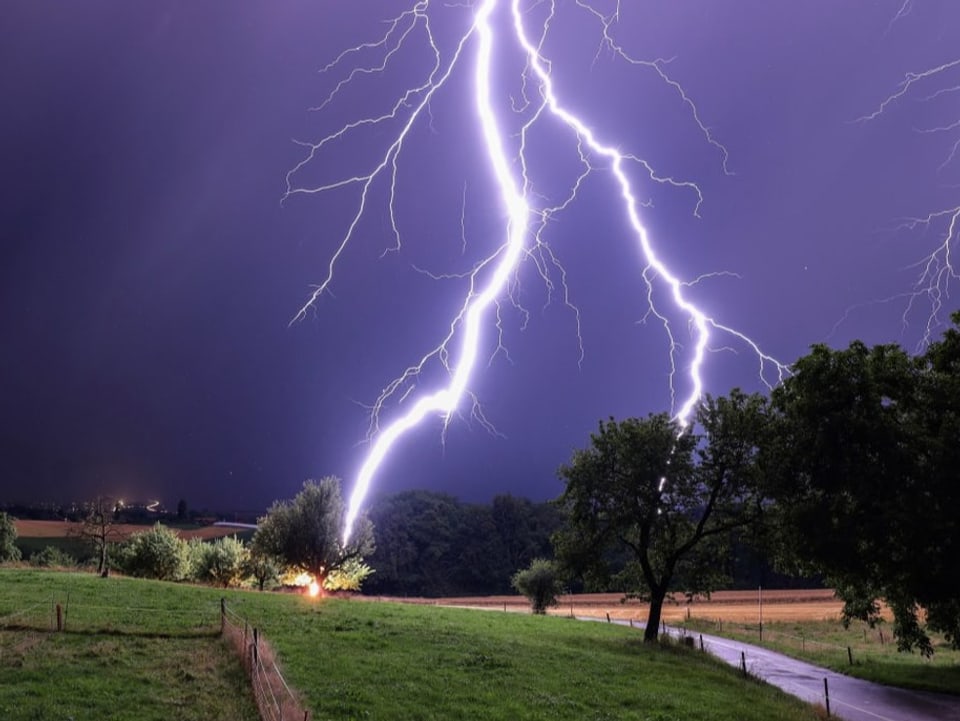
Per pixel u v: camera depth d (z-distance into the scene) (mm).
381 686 18219
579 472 35312
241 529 112500
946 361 23766
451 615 37219
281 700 15477
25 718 13953
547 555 102938
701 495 33938
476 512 104000
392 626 27781
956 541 21000
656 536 35250
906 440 22234
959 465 21141
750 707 20641
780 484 25344
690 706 19672
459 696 18109
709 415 33844
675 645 32531
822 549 22859
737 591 88125
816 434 23531
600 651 27766
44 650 19000
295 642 22547
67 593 28953
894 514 21375
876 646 40094
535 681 20531
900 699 25156
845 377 23609
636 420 35344
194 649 20125
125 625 22703
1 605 25219
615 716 17922
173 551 48000
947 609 24609
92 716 14406
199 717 14820
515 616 41438
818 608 67125
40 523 103500
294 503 45312
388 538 98688
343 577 46125
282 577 50469
